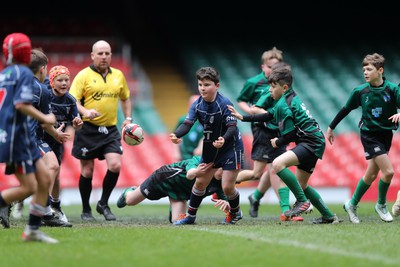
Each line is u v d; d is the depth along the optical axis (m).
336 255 19.95
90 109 35.44
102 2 100.69
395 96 31.30
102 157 36.16
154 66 94.12
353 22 102.12
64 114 32.28
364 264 18.50
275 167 30.17
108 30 93.44
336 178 63.53
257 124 36.34
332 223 31.12
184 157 42.50
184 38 97.44
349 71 91.31
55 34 92.50
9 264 19.05
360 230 26.44
